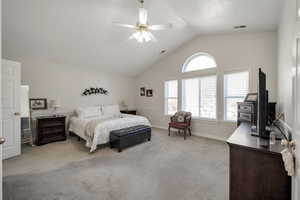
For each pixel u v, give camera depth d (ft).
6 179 7.23
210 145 12.31
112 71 19.15
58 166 8.61
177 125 14.64
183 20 11.96
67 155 10.23
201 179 7.30
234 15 9.53
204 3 8.87
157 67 19.33
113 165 8.76
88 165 8.74
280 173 4.29
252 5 8.11
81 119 13.92
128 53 15.72
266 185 4.48
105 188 6.59
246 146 4.75
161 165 8.77
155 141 13.38
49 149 11.36
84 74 16.94
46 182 7.00
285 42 7.54
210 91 14.87
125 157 9.92
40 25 9.93
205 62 15.26
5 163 8.96
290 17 6.14
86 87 17.12
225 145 12.32
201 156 10.06
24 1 8.23
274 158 4.35
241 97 13.01
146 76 20.76
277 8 8.12
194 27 12.94
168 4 9.99
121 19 10.75
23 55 12.54
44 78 13.99
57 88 14.85
